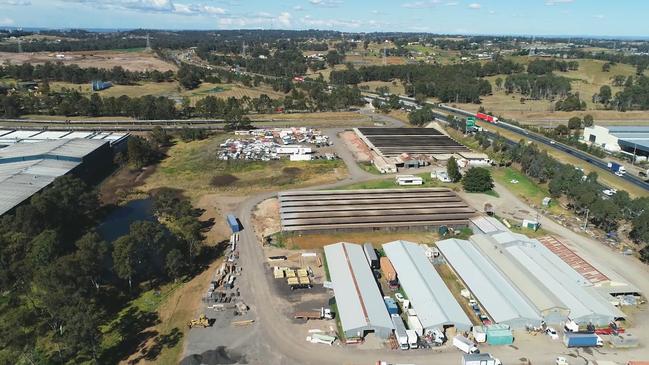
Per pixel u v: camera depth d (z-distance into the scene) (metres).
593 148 163.50
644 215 90.81
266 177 134.50
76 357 59.78
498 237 91.00
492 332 64.12
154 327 66.25
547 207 114.38
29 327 63.53
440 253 88.25
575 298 71.19
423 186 128.12
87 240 74.56
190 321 67.19
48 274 64.81
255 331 65.56
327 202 111.81
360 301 70.00
